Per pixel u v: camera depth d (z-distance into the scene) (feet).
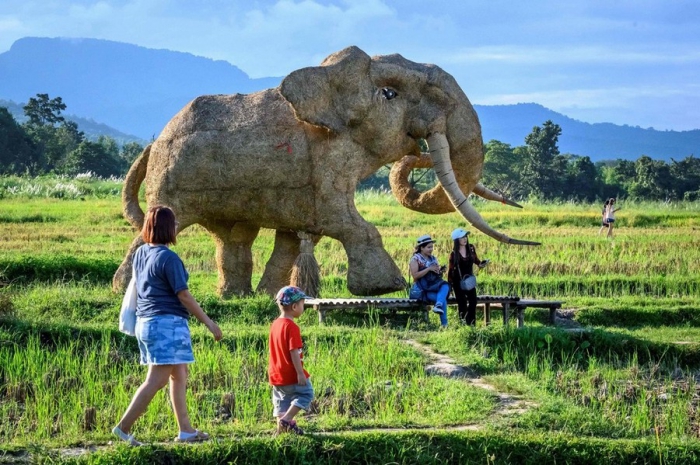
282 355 26.50
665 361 41.73
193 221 48.14
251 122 47.06
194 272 63.36
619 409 33.50
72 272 57.21
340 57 47.32
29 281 56.34
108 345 37.55
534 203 155.84
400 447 26.43
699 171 241.55
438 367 37.14
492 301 45.91
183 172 47.14
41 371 34.78
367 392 32.99
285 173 46.62
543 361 39.45
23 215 100.17
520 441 27.30
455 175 49.44
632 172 251.80
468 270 45.06
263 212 47.44
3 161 260.01
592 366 38.60
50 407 30.86
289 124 46.91
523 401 32.58
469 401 31.58
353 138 47.26
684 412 32.81
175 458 25.05
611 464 27.30
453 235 45.24
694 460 27.53
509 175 235.20
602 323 50.14
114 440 27.02
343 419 29.12
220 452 25.34
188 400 31.07
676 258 71.05
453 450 26.89
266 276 49.88
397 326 46.09
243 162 46.57
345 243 46.98
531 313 50.67
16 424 29.84
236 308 46.65
